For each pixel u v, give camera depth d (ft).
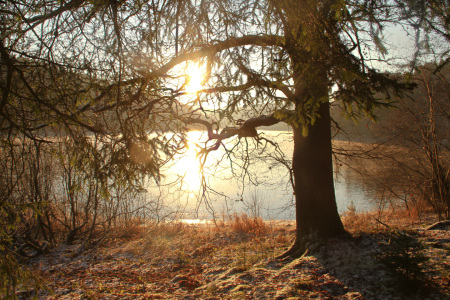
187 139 13.76
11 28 10.89
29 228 31.55
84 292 20.42
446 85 36.42
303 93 15.23
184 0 13.12
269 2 13.84
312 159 24.59
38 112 10.89
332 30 13.50
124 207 38.78
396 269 17.54
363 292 17.37
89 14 12.32
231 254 29.09
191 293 19.98
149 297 19.47
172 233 39.01
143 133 12.34
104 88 12.19
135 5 12.79
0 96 10.48
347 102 14.16
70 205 38.78
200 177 30.25
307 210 24.75
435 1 11.92
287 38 14.83
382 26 13.47
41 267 27.35
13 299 10.32
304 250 24.38
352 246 22.93
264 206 55.31
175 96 14.52
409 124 40.55
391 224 32.32
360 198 59.11
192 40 14.35
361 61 13.94
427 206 44.04
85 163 11.55
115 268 27.17
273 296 17.56
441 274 18.11
